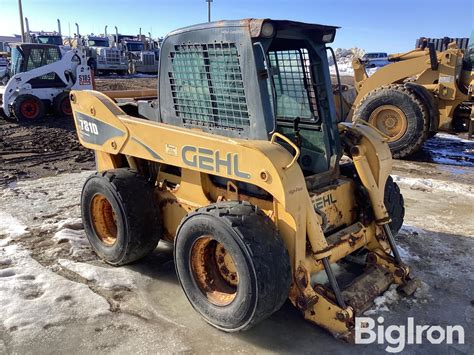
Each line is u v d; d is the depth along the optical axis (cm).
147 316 338
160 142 359
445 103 867
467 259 435
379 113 858
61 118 1255
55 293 362
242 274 287
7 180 684
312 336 317
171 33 358
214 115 344
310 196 329
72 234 477
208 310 318
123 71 2811
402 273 364
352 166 384
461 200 609
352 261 398
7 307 340
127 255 393
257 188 331
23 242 460
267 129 313
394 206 404
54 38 2491
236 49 314
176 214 392
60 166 776
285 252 294
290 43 362
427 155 888
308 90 365
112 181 388
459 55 849
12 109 1197
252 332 320
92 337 312
